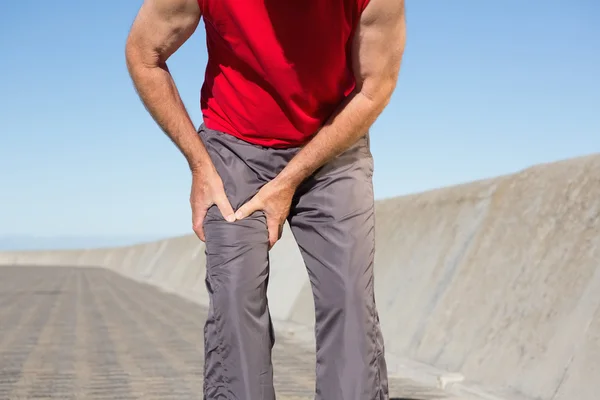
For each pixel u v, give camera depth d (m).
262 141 2.33
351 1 2.08
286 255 12.84
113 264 42.66
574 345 4.50
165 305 13.77
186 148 2.32
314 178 2.31
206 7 2.14
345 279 2.28
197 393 5.08
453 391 5.05
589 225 5.18
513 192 6.60
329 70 2.19
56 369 6.12
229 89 2.30
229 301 2.25
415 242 8.09
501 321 5.45
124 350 7.31
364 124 2.22
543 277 5.31
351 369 2.27
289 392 5.11
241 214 2.28
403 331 6.91
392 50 2.16
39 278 24.83
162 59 2.28
